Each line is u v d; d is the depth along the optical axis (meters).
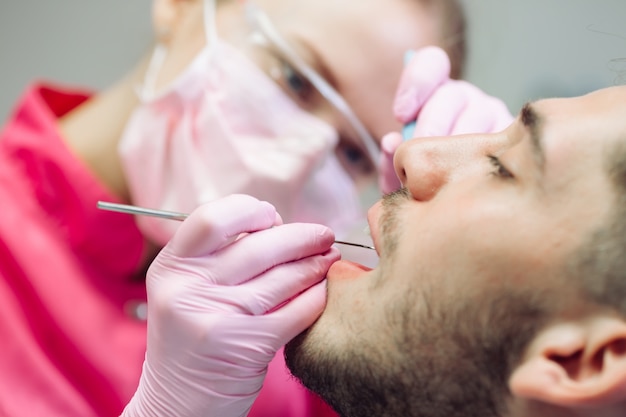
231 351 0.79
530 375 0.64
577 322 0.66
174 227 1.47
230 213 0.80
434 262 0.72
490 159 0.76
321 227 0.87
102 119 1.59
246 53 1.48
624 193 0.65
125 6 2.17
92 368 1.40
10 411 1.28
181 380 0.81
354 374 0.76
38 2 2.17
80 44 2.19
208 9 1.53
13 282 1.40
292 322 0.80
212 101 1.46
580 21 1.56
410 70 1.10
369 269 0.85
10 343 1.34
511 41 1.57
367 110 1.50
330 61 1.46
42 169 1.43
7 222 1.42
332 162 1.56
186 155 1.47
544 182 0.68
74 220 1.43
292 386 1.46
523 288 0.68
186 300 0.78
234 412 0.84
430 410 0.73
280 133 1.49
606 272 0.65
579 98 0.73
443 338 0.71
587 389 0.62
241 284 0.81
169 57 1.56
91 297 1.44
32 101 1.52
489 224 0.70
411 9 1.45
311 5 1.46
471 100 1.10
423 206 0.77
